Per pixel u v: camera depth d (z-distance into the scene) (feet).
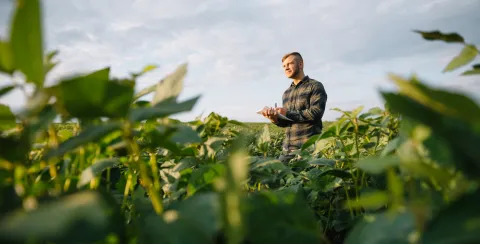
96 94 1.37
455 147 1.11
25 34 1.08
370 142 3.76
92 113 1.43
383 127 3.19
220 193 1.16
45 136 1.98
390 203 2.26
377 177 3.14
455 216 1.09
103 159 2.26
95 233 1.24
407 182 1.89
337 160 3.73
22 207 1.47
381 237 1.48
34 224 0.94
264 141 4.56
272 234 1.68
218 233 1.61
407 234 1.41
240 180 1.10
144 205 2.29
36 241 1.15
